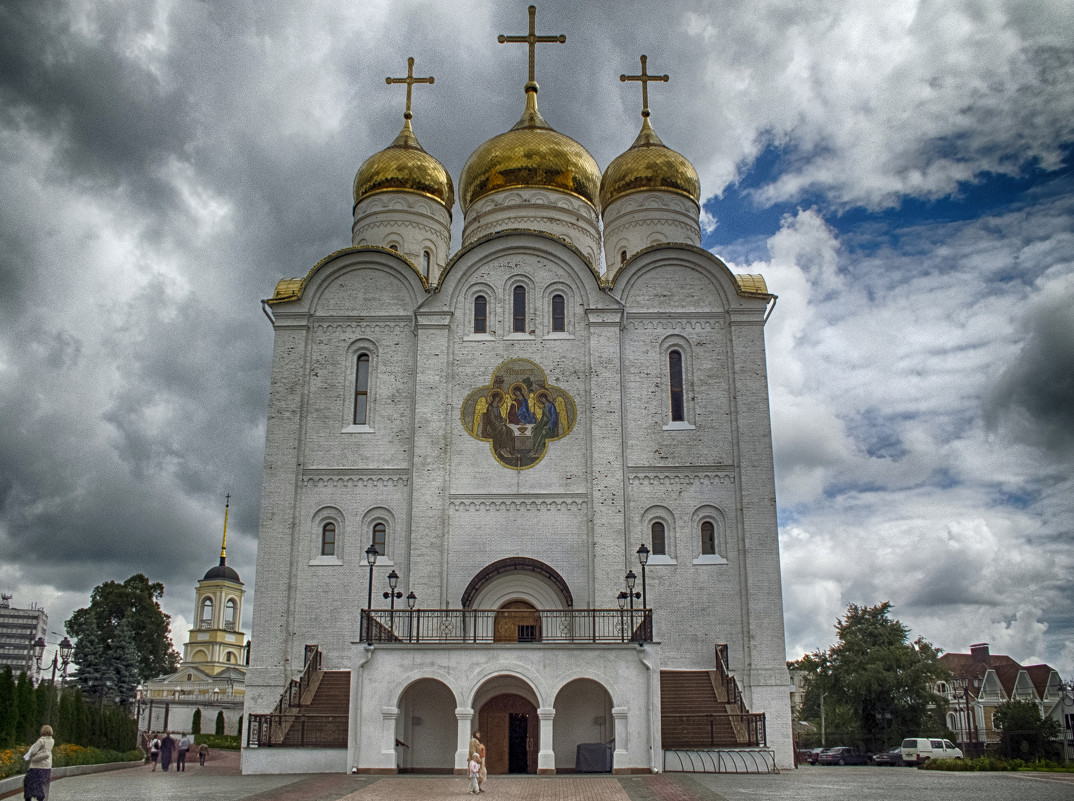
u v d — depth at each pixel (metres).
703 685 31.09
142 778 26.75
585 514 33.69
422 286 36.66
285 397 35.34
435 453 34.19
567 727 29.45
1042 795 20.45
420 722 29.48
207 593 84.75
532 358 35.50
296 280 37.62
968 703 79.94
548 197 40.69
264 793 21.16
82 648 59.56
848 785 23.16
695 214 41.91
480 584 32.22
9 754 23.77
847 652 57.09
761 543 33.28
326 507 34.34
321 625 33.12
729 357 35.59
